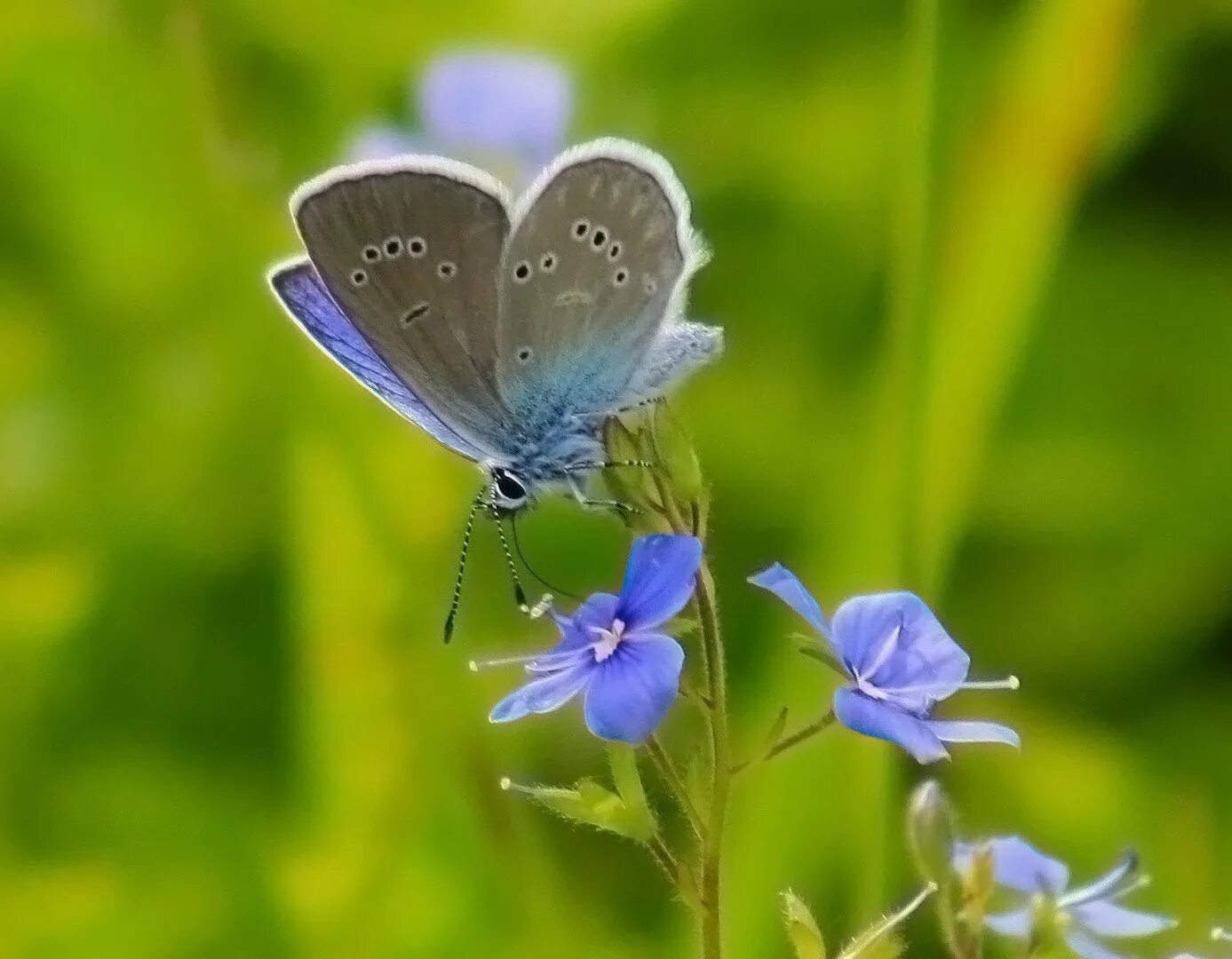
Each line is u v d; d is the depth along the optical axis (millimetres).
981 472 424
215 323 426
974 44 425
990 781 421
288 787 420
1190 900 417
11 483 427
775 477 426
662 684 377
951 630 427
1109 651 425
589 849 415
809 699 408
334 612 416
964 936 385
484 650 419
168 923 414
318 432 418
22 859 418
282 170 428
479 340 392
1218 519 426
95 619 425
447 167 390
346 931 412
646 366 394
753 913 407
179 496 426
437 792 414
